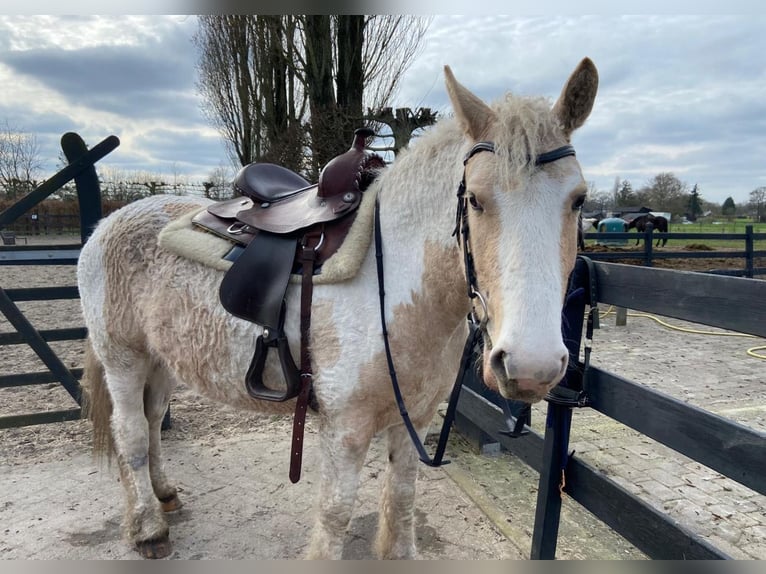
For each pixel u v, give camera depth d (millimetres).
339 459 1635
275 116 10828
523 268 1117
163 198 2385
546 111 1239
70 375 3387
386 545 2029
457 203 1415
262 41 9945
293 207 1861
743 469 1364
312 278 1631
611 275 1860
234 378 1844
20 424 3246
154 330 2045
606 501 1834
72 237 18359
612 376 1823
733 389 4395
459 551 2246
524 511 2566
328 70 8953
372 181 1810
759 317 1331
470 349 1512
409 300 1563
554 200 1161
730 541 2348
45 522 2438
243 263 1758
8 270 12398
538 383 1070
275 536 2363
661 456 3186
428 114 6879
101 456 2461
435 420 3596
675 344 6230
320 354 1618
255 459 3113
